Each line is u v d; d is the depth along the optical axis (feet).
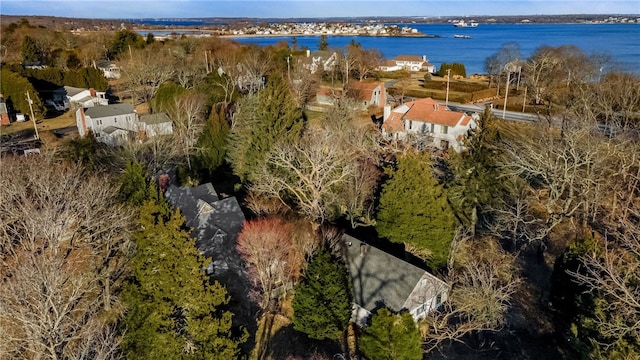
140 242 67.21
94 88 293.43
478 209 133.49
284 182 113.19
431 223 107.45
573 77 218.38
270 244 93.71
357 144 142.51
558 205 124.98
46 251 82.99
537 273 111.65
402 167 110.01
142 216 67.26
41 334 61.41
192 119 175.52
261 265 93.66
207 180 147.54
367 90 238.68
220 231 105.70
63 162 110.42
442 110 187.62
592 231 116.98
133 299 68.54
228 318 72.64
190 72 273.75
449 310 97.76
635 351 62.85
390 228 110.32
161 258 67.26
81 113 207.41
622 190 124.98
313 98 258.78
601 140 126.21
